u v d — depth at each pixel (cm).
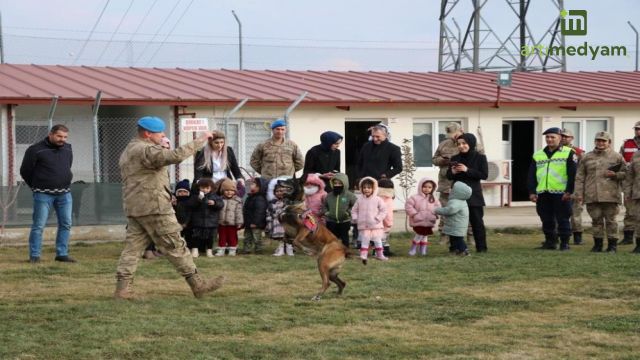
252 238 1544
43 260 1448
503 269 1309
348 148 2492
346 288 1153
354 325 945
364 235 1411
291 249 1512
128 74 2538
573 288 1153
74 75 2423
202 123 1675
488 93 2631
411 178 2105
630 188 1516
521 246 1686
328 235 1101
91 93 2127
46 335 885
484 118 2562
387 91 2542
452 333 908
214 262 1412
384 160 1531
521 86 2836
